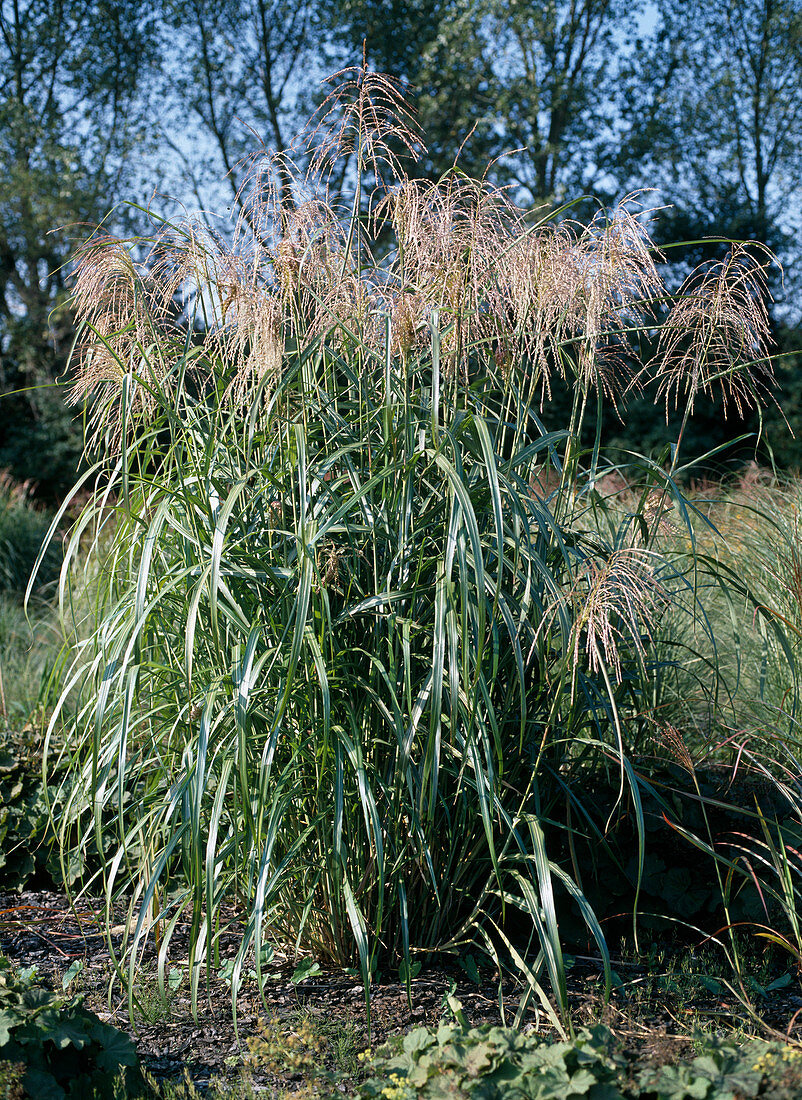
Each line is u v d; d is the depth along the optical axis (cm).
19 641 841
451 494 306
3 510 1274
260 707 321
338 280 362
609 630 294
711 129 2609
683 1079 220
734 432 1745
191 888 323
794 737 422
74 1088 254
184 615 346
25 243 2231
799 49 2498
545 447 341
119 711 374
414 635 321
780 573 522
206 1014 318
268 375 345
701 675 538
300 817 341
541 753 336
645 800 380
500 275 347
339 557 329
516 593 344
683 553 380
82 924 402
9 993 271
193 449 371
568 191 2289
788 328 1942
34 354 2098
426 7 2236
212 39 2425
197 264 356
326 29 2348
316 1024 302
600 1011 306
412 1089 228
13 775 487
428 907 343
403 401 339
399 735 297
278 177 348
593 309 343
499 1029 252
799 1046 275
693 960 354
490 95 2186
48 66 2391
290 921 356
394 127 365
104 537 648
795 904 362
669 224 2152
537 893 352
